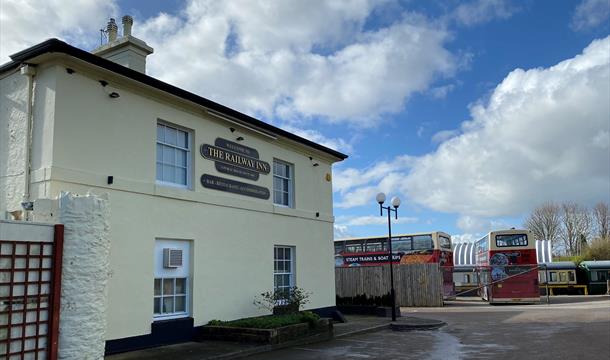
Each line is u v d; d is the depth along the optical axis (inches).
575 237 2709.2
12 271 274.5
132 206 468.8
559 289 1614.2
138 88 486.3
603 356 452.8
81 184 427.8
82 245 308.0
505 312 937.5
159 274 495.8
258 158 642.8
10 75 449.7
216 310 550.9
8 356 268.7
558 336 588.1
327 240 776.3
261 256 628.4
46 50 411.5
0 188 439.5
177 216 514.9
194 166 543.8
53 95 421.7
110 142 458.0
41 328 285.4
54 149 414.0
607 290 1565.0
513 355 468.1
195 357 427.8
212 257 552.7
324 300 749.9
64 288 297.4
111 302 440.5
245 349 467.2
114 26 594.9
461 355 472.1
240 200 601.3
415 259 1262.3
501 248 1196.5
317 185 767.7
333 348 515.5
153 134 501.7
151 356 430.6
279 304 640.4
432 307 1128.8
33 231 287.4
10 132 441.1
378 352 490.0
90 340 304.3
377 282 1043.9
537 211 2824.8
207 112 557.3
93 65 440.5
